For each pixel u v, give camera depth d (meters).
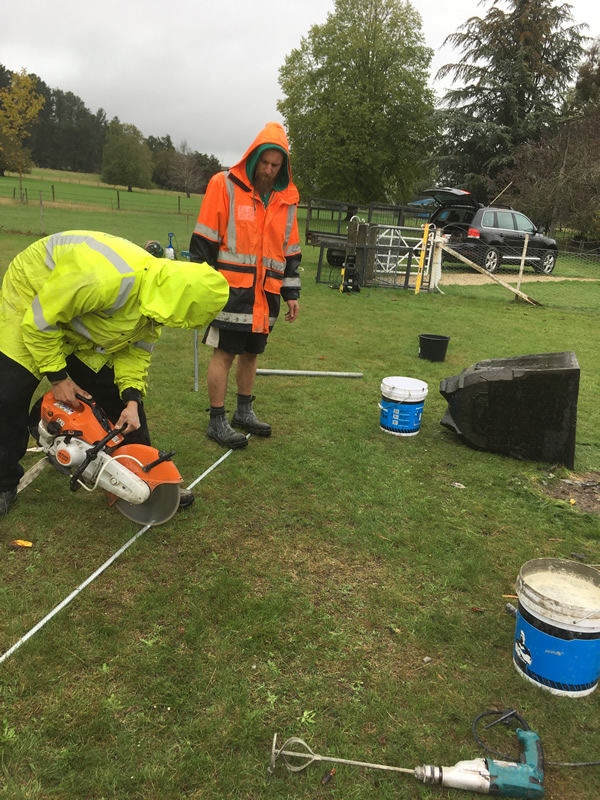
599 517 3.31
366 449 3.96
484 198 31.03
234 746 1.72
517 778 1.62
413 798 1.61
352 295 10.80
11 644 2.03
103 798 1.54
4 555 2.53
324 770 1.66
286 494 3.27
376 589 2.49
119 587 2.38
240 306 3.51
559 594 2.03
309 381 5.43
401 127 33.38
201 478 3.34
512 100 30.36
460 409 4.07
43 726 1.72
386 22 32.53
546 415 3.90
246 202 3.39
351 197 33.44
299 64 33.81
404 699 1.93
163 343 6.42
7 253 11.82
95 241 2.34
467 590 2.54
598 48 33.03
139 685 1.90
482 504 3.35
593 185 25.75
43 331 2.29
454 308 10.17
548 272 16.58
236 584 2.44
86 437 2.53
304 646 2.13
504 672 2.08
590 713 1.93
